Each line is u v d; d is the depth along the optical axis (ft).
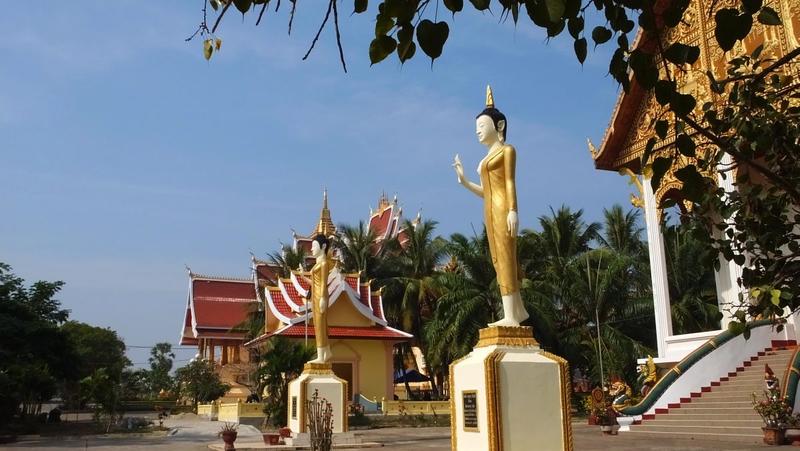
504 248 34.76
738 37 10.48
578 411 113.09
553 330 112.78
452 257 128.57
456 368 34.60
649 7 11.04
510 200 34.78
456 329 108.78
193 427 100.99
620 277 116.47
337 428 64.95
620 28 11.43
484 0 10.00
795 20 56.49
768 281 17.70
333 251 147.33
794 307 17.74
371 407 105.50
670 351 69.36
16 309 104.94
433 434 79.25
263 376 91.50
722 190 18.39
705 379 60.64
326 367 67.21
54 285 111.75
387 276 143.33
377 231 166.81
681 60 11.27
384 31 10.93
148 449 64.59
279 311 116.06
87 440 79.77
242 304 178.70
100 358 217.36
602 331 112.37
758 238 17.71
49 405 204.13
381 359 114.32
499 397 31.45
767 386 50.26
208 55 15.26
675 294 120.37
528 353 33.12
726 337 61.11
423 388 156.15
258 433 86.63
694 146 13.92
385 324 116.67
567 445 32.19
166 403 200.13
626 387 83.15
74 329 218.79
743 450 44.37
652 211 71.87
